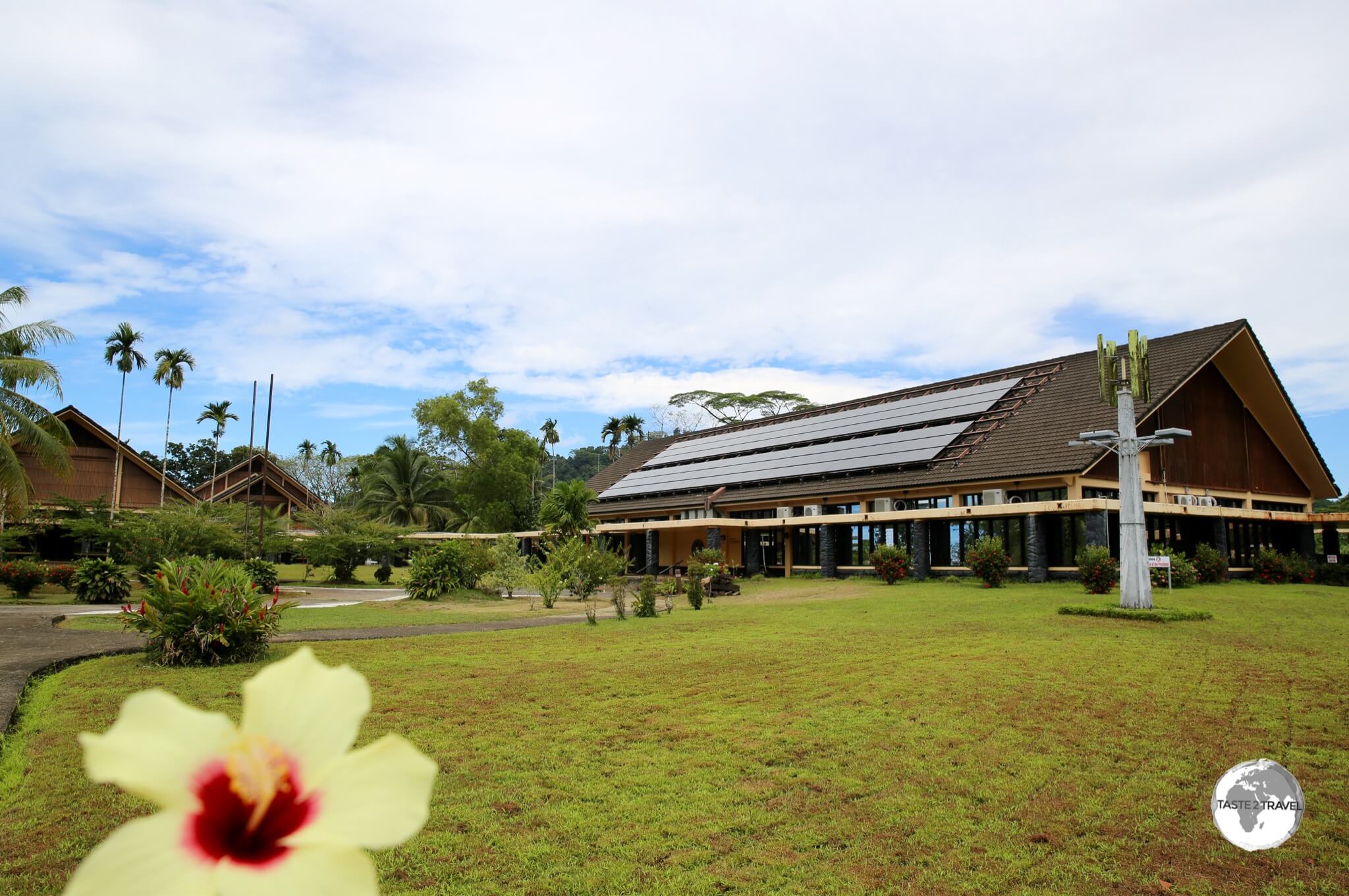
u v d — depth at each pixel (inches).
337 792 35.9
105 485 1659.7
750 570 1428.4
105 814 221.1
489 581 1237.7
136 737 34.0
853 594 992.9
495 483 2117.4
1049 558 1070.4
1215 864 198.8
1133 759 276.1
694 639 579.8
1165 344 1222.3
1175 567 919.7
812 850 205.5
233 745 35.9
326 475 3075.8
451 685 403.5
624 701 364.5
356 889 33.5
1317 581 1048.2
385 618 785.6
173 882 31.4
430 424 2142.0
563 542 1270.9
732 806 233.9
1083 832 217.3
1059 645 509.4
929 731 309.4
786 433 1697.8
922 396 1520.7
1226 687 384.2
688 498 1665.8
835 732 309.1
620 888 183.6
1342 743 291.6
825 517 1253.1
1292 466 1382.9
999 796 242.4
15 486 1085.8
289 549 1456.7
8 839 204.4
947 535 1182.3
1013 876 191.8
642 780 255.0
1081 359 1316.4
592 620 706.2
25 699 374.9
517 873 190.7
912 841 211.2
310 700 37.9
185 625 470.0
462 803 235.6
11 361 1079.0
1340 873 194.1
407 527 1782.7
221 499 1966.0
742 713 340.2
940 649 500.7
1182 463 1178.0
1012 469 1081.4
